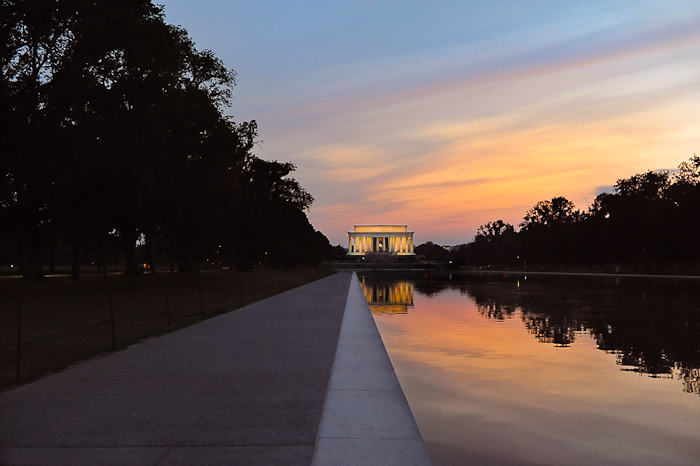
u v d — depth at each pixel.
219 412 9.19
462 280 107.38
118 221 51.78
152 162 45.16
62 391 10.67
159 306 32.56
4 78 32.62
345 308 30.70
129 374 12.34
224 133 52.41
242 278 74.25
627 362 18.91
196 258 95.00
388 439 8.05
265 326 21.86
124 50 36.91
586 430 11.41
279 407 9.52
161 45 39.72
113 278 62.09
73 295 38.41
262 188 107.38
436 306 43.09
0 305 31.19
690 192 103.25
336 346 16.50
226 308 31.41
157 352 15.41
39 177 37.09
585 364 18.56
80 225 49.50
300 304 33.75
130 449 7.41
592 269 152.75
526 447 10.34
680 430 11.42
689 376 16.77
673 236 105.69
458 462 9.52
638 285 71.94
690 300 45.94
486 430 11.38
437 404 13.50
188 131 49.44
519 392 14.70
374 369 13.08
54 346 17.12
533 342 23.64
